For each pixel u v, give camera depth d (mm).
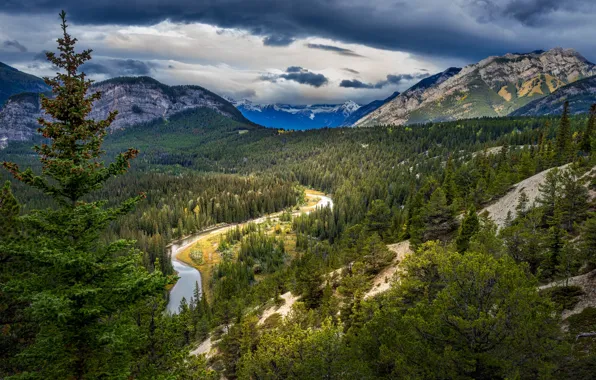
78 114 12016
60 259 10578
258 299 80375
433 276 32500
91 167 12438
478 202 82375
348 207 166750
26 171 11781
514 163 110438
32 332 14469
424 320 18938
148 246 129000
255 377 27688
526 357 15523
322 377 20953
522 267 19719
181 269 130375
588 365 15141
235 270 111062
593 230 35438
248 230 156750
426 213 64438
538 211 47062
